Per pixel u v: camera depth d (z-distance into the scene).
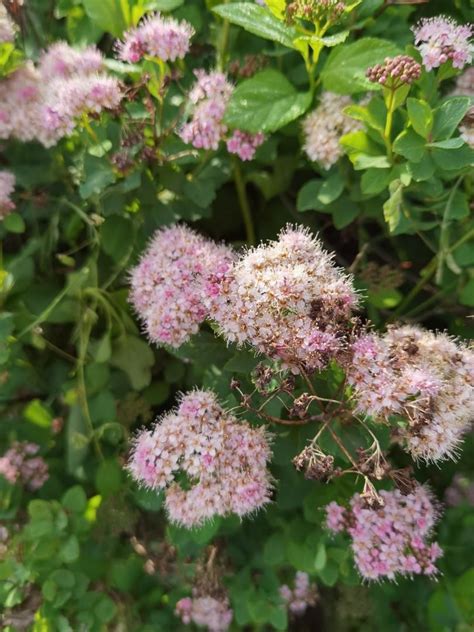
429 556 0.16
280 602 0.18
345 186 0.19
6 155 0.20
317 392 0.16
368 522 0.16
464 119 0.16
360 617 0.19
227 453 0.16
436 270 0.19
